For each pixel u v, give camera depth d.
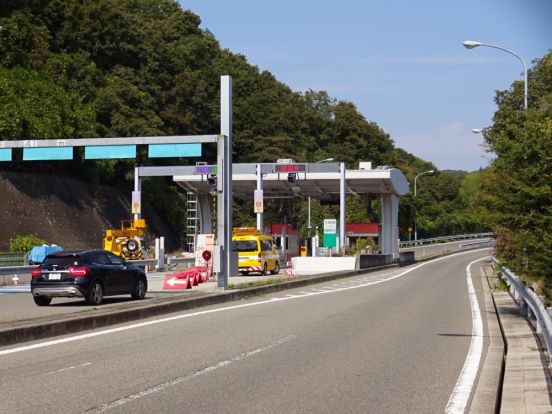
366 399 8.88
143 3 92.62
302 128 99.31
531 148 15.47
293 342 13.88
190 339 14.27
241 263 40.09
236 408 8.33
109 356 12.12
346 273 40.16
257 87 99.56
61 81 60.94
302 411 8.21
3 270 33.19
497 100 47.56
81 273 20.88
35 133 51.44
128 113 65.50
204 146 82.50
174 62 78.38
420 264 61.09
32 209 51.47
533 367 10.77
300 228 85.88
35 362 11.50
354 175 53.41
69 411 8.12
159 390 9.32
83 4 67.81
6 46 58.22
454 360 11.89
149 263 45.53
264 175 54.25
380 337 14.68
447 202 124.56
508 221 15.89
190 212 71.62
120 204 65.75
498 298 23.25
